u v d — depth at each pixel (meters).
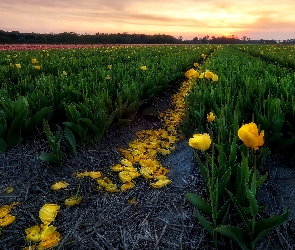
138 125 4.18
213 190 1.84
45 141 3.08
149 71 6.05
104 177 2.66
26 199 2.30
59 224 2.06
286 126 2.95
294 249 1.82
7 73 5.91
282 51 18.61
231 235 1.64
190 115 3.90
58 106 3.35
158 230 2.03
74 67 7.31
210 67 7.30
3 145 2.77
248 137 1.52
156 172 2.79
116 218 2.12
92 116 3.07
